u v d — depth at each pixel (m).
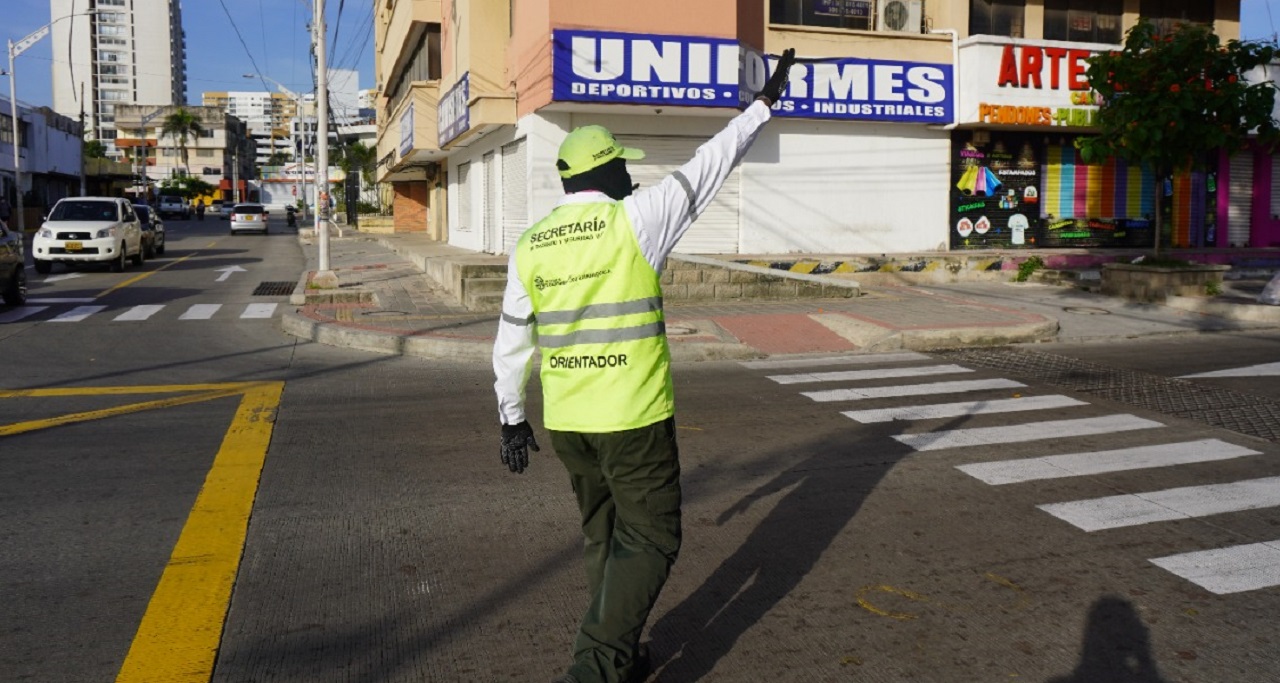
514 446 3.52
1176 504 5.82
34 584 4.59
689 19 16.28
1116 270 16.53
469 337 11.73
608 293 3.25
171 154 134.50
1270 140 15.28
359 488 6.15
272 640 4.03
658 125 17.47
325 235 17.61
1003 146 20.44
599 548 3.65
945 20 19.92
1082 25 21.38
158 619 4.21
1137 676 3.73
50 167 63.25
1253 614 4.28
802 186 18.91
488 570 4.81
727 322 13.34
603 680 3.24
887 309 14.57
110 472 6.48
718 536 5.32
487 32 19.31
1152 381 9.84
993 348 12.25
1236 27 22.80
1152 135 14.52
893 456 6.95
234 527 5.41
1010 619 4.25
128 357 11.52
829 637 4.09
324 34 17.66
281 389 9.49
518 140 18.59
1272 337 12.95
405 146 28.30
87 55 135.38
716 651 3.97
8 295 16.09
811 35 18.42
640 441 3.27
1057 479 6.35
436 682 3.70
